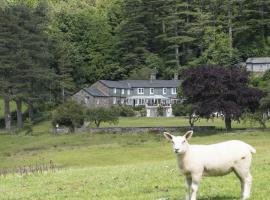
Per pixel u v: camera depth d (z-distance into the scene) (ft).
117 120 382.01
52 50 519.19
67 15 626.23
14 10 447.01
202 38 603.67
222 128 328.70
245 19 613.52
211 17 615.16
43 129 406.82
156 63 591.37
